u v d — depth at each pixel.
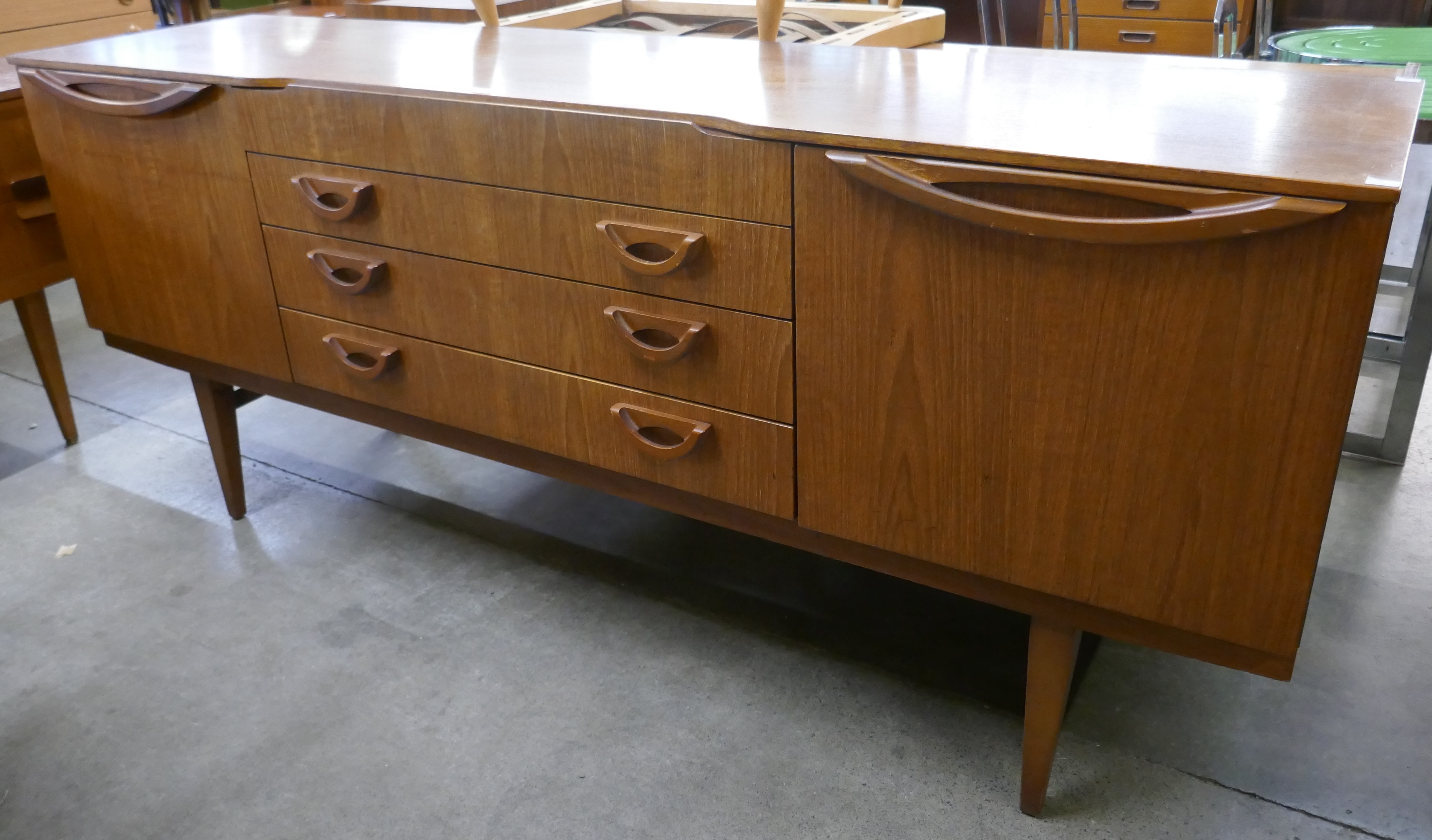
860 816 1.26
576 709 1.45
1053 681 1.17
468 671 1.52
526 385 1.36
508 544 1.81
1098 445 1.00
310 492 1.98
